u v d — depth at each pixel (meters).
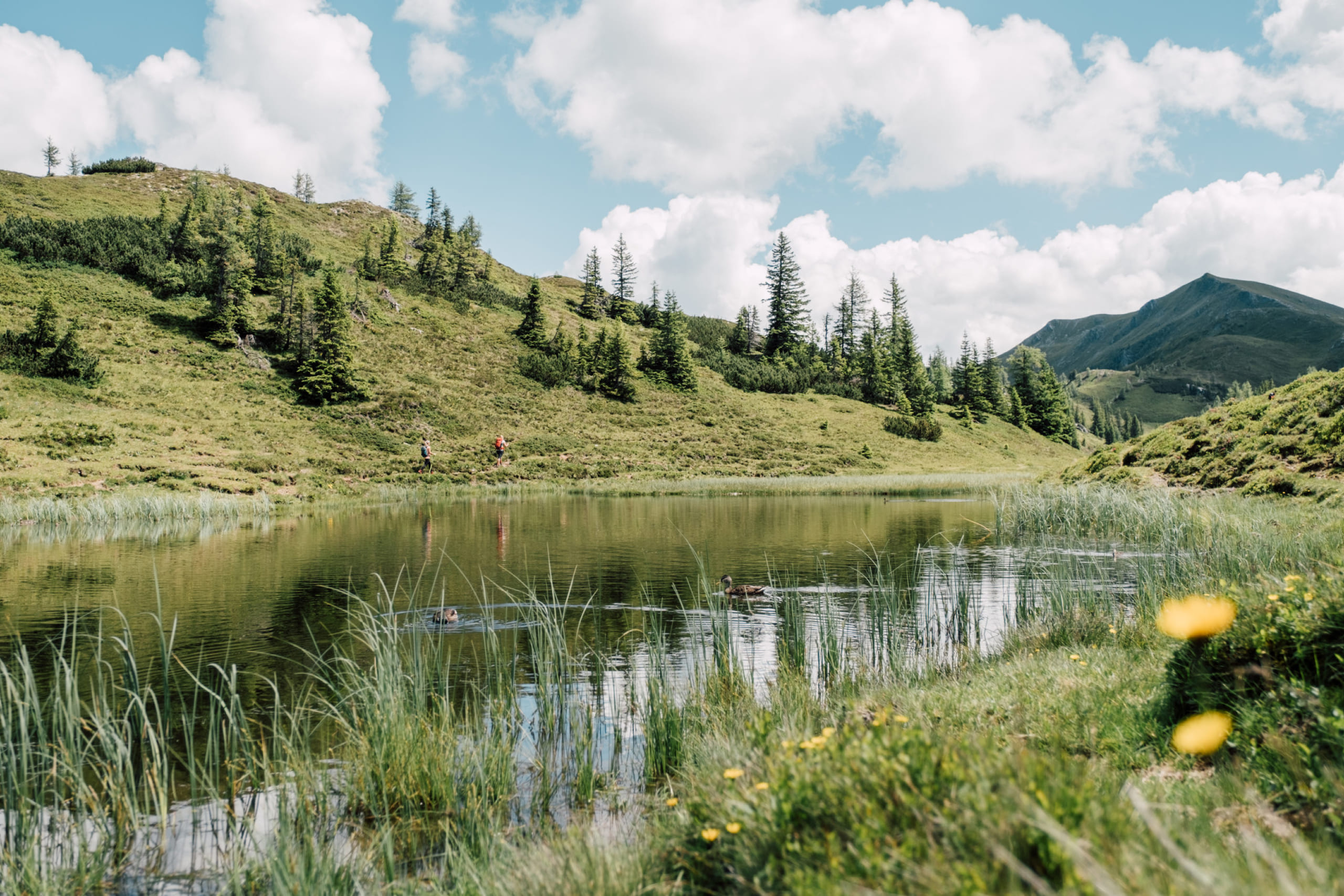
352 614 12.30
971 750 3.30
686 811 4.10
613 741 7.12
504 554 19.34
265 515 30.77
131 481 34.34
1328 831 3.03
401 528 26.05
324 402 57.22
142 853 5.13
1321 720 3.77
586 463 58.44
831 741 3.69
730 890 3.10
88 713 7.65
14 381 44.56
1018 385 116.25
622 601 13.41
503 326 88.56
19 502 28.52
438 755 5.94
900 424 84.69
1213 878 2.17
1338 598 4.47
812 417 85.56
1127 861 2.29
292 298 69.75
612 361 81.81
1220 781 3.85
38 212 75.19
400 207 139.62
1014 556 18.12
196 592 14.27
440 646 8.02
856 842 2.73
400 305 84.00
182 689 8.57
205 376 54.88
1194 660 5.07
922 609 12.43
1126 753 4.61
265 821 5.55
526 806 5.78
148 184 98.88
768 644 10.39
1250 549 11.64
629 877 3.53
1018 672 6.94
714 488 50.41
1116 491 24.77
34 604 13.23
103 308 59.38
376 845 5.08
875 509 34.50
